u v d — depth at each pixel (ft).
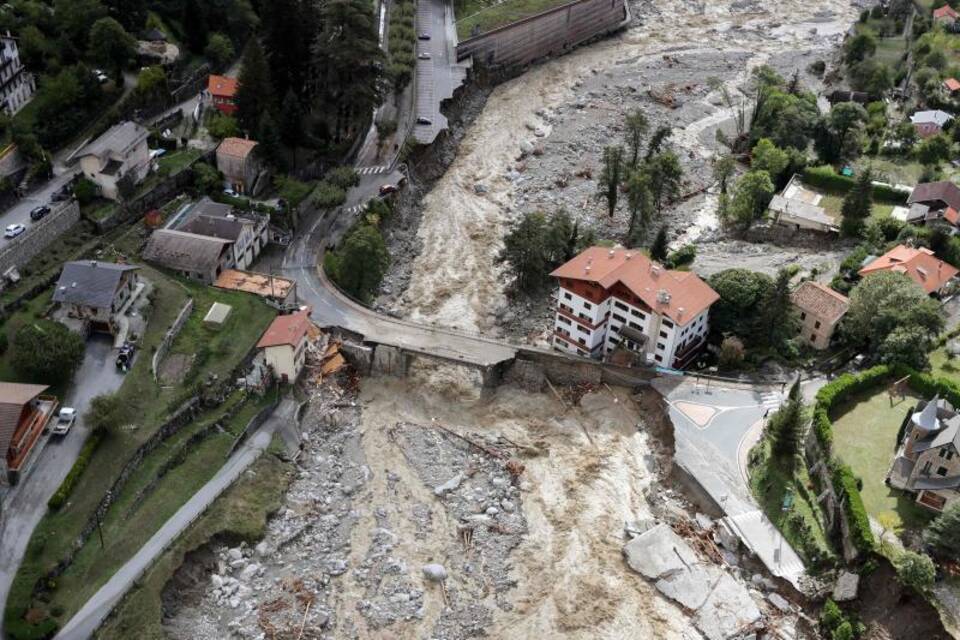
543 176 609.01
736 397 400.26
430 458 382.83
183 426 369.91
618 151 542.16
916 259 458.50
